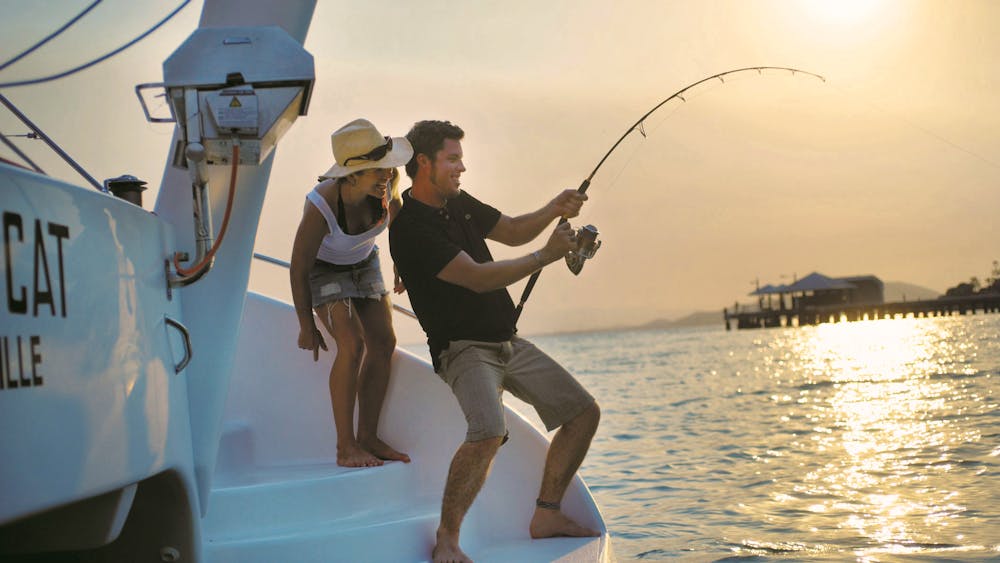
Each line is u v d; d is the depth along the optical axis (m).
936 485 5.64
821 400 14.25
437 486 3.66
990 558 3.77
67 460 1.51
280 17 2.47
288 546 2.71
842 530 4.52
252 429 3.92
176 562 2.16
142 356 1.85
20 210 1.42
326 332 4.00
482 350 2.93
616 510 5.59
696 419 12.30
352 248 3.44
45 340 1.46
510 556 2.96
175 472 2.05
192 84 1.87
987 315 97.38
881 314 96.12
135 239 1.87
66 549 1.82
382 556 2.86
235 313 2.44
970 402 11.74
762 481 6.36
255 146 1.92
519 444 3.50
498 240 3.29
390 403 3.73
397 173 3.60
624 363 40.47
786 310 99.75
